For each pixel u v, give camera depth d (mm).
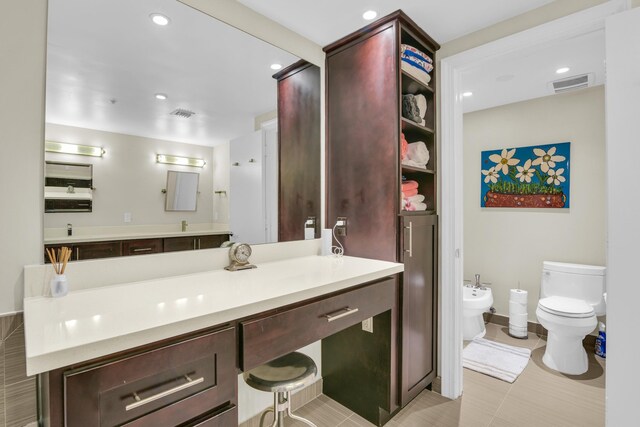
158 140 1471
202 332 937
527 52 1834
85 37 1265
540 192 3016
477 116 3408
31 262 1131
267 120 1858
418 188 2172
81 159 1255
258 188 1819
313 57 2082
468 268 3469
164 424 847
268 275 1461
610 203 1423
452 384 2033
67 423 711
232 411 977
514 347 2783
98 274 1264
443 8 1721
